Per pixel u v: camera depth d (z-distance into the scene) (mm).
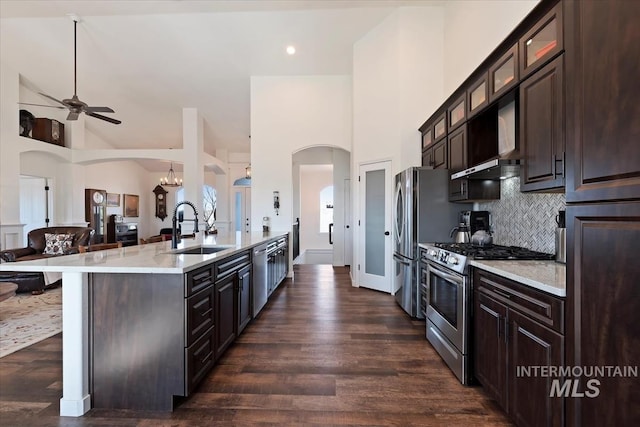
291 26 5004
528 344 1584
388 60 4770
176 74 6254
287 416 1895
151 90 6777
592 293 1210
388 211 4773
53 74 6293
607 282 1146
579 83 1278
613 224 1124
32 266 1913
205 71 6152
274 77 6242
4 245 5875
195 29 5113
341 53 5574
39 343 2967
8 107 5988
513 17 2920
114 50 5633
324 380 2293
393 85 4699
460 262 2287
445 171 3613
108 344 1976
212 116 7828
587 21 1236
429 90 4598
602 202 1167
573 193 1304
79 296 1943
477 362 2150
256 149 6242
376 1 4387
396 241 4176
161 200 11367
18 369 2469
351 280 5691
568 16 1358
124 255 2455
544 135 1929
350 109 6160
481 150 3066
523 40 2164
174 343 1960
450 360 2430
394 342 2957
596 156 1199
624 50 1080
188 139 7473
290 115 6215
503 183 3047
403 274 3850
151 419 1873
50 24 5098
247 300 3248
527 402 1588
